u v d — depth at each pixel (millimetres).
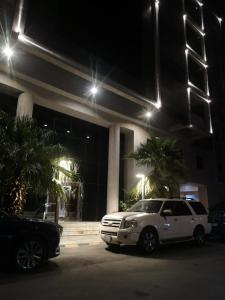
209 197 28062
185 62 26141
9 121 10156
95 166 19344
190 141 27281
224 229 13703
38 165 9617
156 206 10906
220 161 30797
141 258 8844
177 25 26844
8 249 6500
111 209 18406
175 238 10688
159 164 16562
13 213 9617
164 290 5504
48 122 17172
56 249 7328
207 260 8742
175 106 23922
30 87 15141
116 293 5266
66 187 16750
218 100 33062
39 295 5047
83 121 19188
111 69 18344
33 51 13797
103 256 9070
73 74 15891
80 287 5605
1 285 5625
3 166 9109
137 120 20938
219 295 5230
